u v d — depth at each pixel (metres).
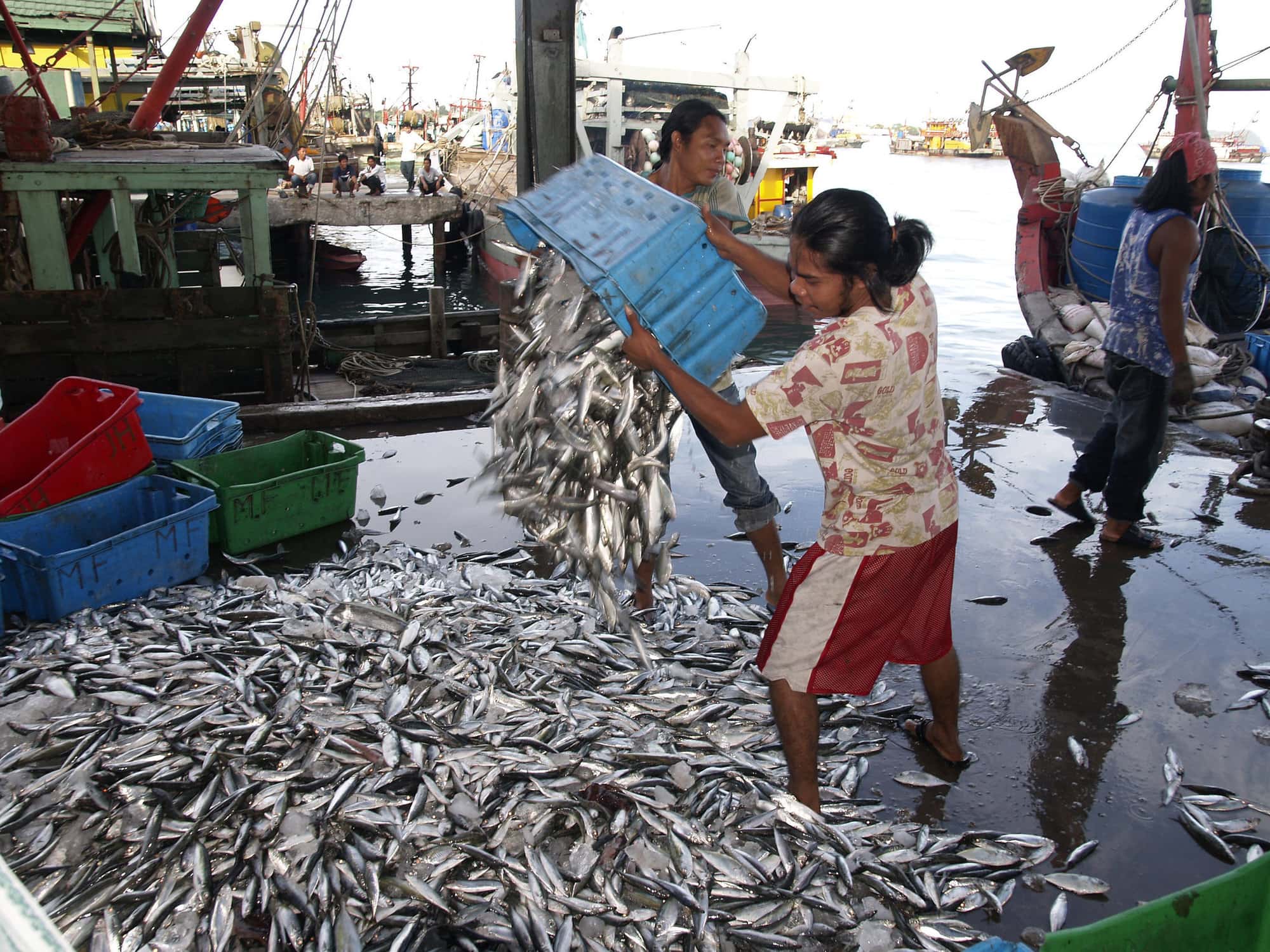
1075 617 3.88
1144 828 2.69
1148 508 5.07
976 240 26.05
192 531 4.09
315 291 23.70
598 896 2.29
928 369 2.21
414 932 2.19
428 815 2.53
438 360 12.32
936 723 2.92
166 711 2.95
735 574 4.20
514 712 3.00
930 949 2.21
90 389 4.52
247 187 8.06
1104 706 3.27
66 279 7.83
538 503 2.50
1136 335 4.17
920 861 2.49
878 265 2.11
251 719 2.90
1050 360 8.38
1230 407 6.89
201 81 27.45
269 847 2.41
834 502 2.37
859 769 2.90
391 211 21.84
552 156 5.62
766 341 17.52
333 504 4.66
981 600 4.00
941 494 2.39
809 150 21.84
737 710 3.12
